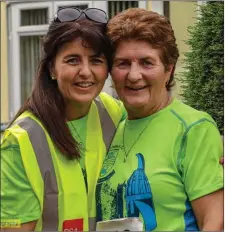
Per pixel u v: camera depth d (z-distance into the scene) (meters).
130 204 1.67
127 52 1.67
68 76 1.69
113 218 1.70
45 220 1.71
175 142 1.68
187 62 1.88
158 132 1.72
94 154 1.79
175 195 1.66
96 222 1.74
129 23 1.67
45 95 1.73
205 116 1.71
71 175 1.72
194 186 1.65
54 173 1.71
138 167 1.69
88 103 1.76
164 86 1.76
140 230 1.63
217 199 1.65
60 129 1.72
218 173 1.66
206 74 1.85
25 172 1.68
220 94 1.83
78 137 1.78
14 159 1.69
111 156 1.78
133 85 1.69
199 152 1.66
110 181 1.72
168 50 1.70
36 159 1.69
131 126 1.78
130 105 1.72
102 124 1.84
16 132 1.70
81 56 1.69
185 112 1.73
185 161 1.67
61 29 1.68
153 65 1.68
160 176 1.66
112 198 1.71
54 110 1.72
